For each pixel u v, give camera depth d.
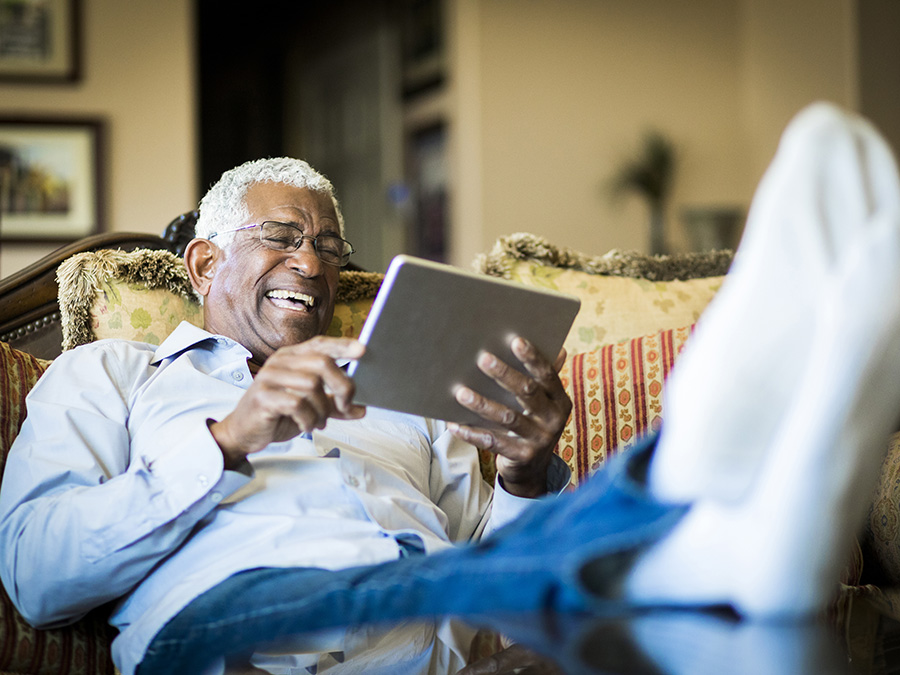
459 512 1.45
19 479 1.14
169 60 4.25
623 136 6.15
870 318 0.60
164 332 1.56
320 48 7.32
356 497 1.23
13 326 1.52
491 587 0.79
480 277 1.06
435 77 6.20
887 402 0.64
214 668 1.04
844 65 5.70
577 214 6.01
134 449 1.24
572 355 1.72
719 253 1.97
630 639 0.66
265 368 1.04
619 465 0.77
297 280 1.44
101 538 1.06
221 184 1.51
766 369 0.62
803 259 0.61
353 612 0.89
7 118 4.00
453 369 1.13
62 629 1.12
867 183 0.62
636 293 1.83
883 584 1.46
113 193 4.16
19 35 4.06
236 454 1.09
